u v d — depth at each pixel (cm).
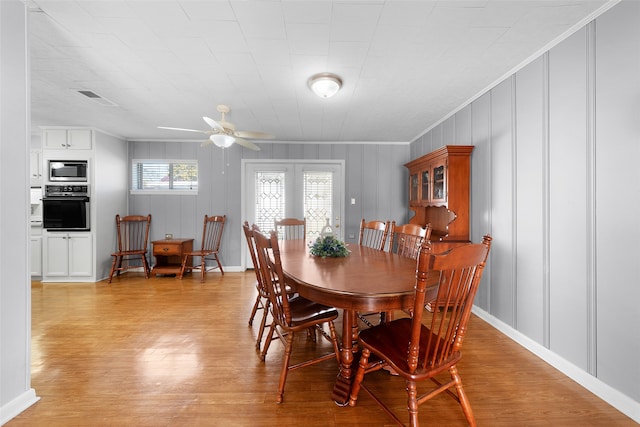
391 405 160
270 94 288
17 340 152
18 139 153
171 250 435
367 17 173
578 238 182
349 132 434
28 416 150
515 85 237
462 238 303
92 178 414
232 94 289
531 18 174
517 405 160
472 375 188
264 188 490
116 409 156
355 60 223
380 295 134
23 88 155
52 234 412
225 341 236
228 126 284
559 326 196
